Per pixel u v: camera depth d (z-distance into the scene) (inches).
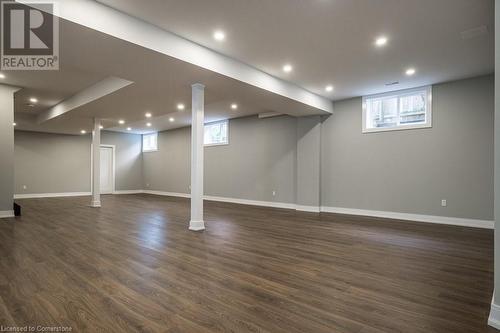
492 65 189.0
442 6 120.6
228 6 121.9
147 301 91.0
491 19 130.9
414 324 79.0
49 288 100.2
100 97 231.5
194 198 200.7
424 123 234.4
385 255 143.3
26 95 270.5
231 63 177.6
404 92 244.2
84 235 181.9
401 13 126.3
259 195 347.3
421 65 188.9
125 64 157.5
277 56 175.3
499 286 77.6
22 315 81.3
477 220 211.8
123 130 490.0
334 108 285.9
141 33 133.6
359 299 94.3
